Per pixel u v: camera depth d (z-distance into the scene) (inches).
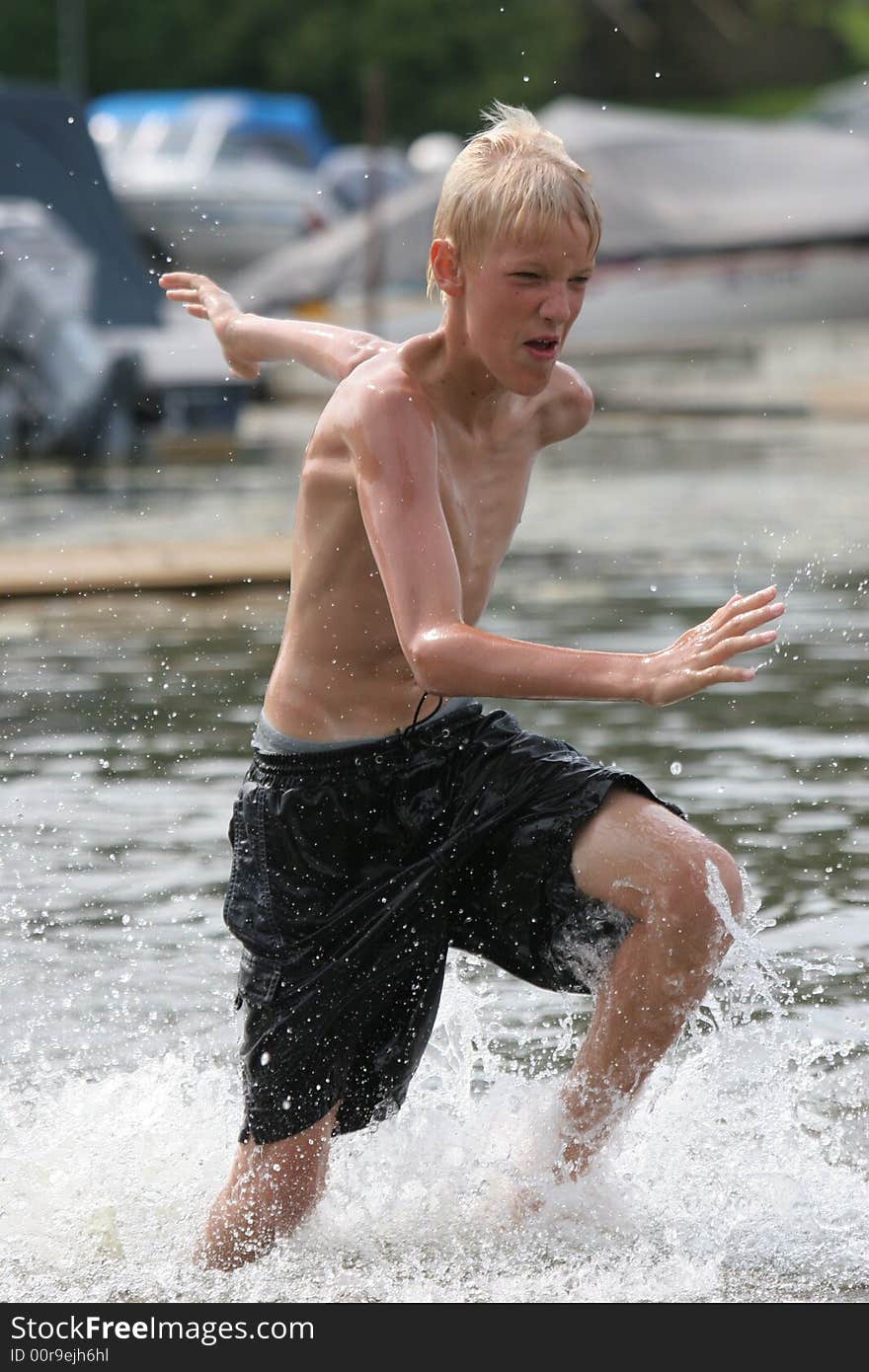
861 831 783.1
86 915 703.7
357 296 3149.6
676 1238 483.2
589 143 3339.1
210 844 786.8
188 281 578.2
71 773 893.8
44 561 1472.7
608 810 469.4
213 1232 486.6
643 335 3363.7
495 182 454.0
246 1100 494.3
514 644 436.8
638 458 2356.1
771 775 869.8
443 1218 496.4
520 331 458.6
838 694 1039.0
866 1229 487.8
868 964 643.5
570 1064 582.6
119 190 3189.0
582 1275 469.1
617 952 470.6
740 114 7057.1
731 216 3312.0
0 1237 491.8
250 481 2161.7
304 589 487.8
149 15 6491.1
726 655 413.7
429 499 458.3
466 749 488.1
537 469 2262.6
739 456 2346.2
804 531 1654.8
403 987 486.9
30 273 2333.9
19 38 6407.5
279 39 6530.5
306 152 3868.1
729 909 459.8
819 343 3909.9
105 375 2379.4
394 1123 538.6
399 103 6579.7
